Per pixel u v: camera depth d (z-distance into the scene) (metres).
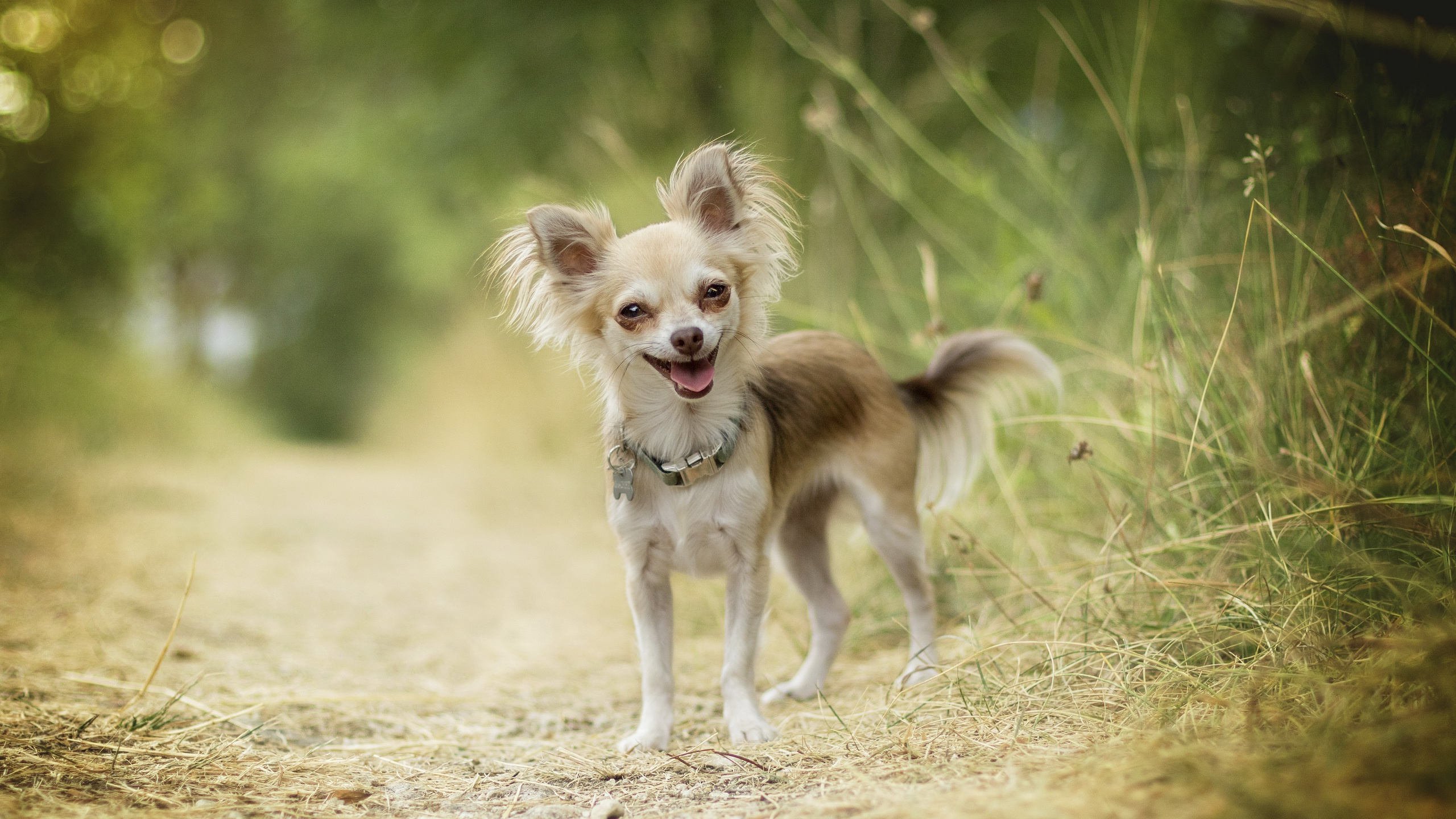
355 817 2.51
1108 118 8.07
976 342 4.16
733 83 8.52
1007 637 3.70
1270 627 2.86
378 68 11.49
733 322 3.31
